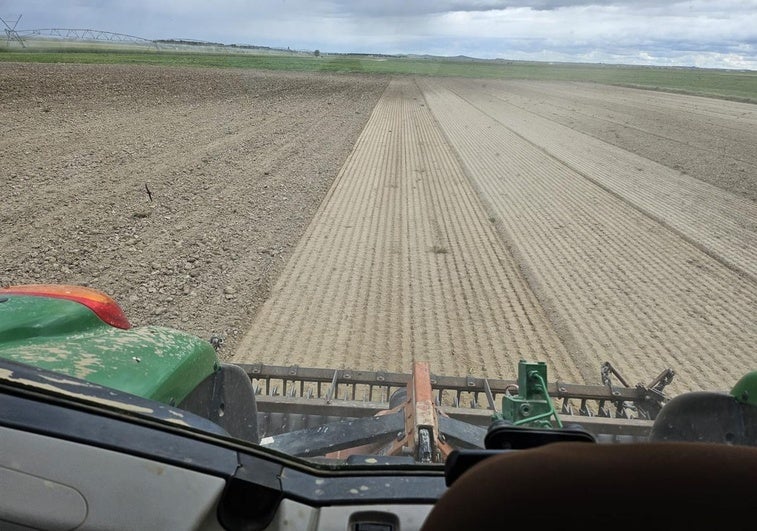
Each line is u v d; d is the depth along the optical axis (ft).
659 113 117.80
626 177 55.31
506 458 2.92
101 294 8.73
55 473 4.10
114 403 4.78
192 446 4.53
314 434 10.82
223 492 4.33
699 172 58.59
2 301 7.97
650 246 35.24
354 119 93.40
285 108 100.17
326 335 22.84
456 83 218.79
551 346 22.86
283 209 39.55
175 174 46.26
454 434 10.90
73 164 46.50
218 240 32.24
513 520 2.69
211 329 22.50
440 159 62.39
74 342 7.47
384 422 11.03
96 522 4.01
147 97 98.58
